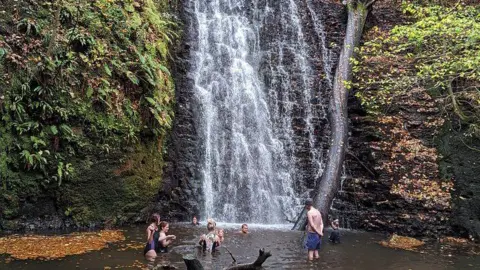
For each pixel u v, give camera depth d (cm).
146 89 1317
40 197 1112
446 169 1418
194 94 1596
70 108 1146
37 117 1102
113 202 1220
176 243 1058
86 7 1251
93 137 1180
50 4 1182
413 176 1432
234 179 1540
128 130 1247
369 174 1515
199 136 1540
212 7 1856
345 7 2027
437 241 1266
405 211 1378
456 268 964
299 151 1680
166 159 1427
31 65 1094
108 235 1091
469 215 1317
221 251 1005
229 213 1481
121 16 1323
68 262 841
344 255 1036
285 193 1590
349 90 1705
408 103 1577
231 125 1631
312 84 1852
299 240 1162
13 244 940
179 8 1736
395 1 1992
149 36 1396
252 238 1166
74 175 1143
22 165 1075
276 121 1731
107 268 820
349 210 1474
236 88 1714
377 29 1905
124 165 1244
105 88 1210
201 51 1723
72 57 1161
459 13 1478
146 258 902
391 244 1187
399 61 1698
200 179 1481
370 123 1588
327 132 1733
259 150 1634
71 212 1148
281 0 2011
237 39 1845
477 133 1403
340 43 1975
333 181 1416
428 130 1510
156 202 1366
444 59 1436
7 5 1108
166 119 1360
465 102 1494
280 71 1842
